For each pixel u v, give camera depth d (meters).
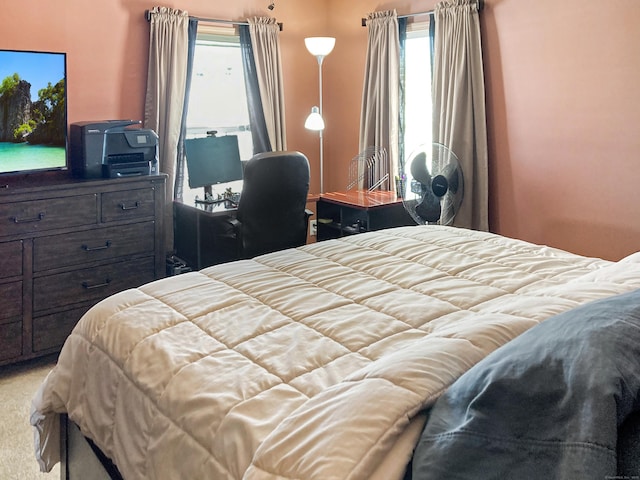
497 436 0.89
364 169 4.45
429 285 1.85
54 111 3.15
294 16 4.58
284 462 1.00
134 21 3.72
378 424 1.01
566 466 0.79
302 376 1.30
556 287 1.68
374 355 1.38
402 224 4.08
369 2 4.41
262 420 1.15
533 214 3.57
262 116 4.35
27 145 3.06
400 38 4.14
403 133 4.26
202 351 1.44
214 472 1.13
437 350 1.21
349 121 4.75
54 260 2.99
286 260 2.20
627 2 2.98
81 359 1.68
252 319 1.62
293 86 4.69
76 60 3.51
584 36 3.18
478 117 3.68
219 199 3.93
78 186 3.01
